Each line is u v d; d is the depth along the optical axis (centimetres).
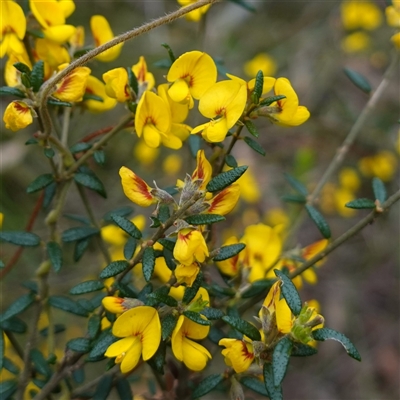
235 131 29
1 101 56
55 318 47
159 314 26
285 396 55
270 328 26
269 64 57
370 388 55
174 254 25
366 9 60
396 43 35
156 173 60
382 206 29
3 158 54
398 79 64
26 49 30
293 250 31
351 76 36
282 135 64
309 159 50
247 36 71
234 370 27
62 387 30
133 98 29
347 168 62
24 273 48
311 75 67
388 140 61
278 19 77
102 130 31
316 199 35
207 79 27
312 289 61
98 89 30
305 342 25
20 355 31
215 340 28
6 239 30
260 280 29
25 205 54
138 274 31
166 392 30
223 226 57
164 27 64
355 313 60
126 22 65
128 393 29
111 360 27
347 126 62
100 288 28
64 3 30
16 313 30
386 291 62
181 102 27
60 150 29
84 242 31
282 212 56
